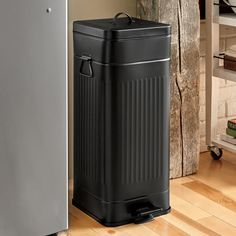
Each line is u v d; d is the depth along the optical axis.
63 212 2.61
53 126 2.50
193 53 3.24
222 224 2.80
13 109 2.38
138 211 2.79
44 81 2.44
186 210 2.94
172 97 3.21
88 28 2.72
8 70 2.35
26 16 2.35
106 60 2.66
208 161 3.59
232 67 3.46
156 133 2.81
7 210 2.46
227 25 3.52
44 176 2.52
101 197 2.79
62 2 2.42
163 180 2.87
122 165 2.75
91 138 2.81
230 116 3.81
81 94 2.84
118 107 2.69
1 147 2.38
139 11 3.20
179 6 3.14
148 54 2.71
